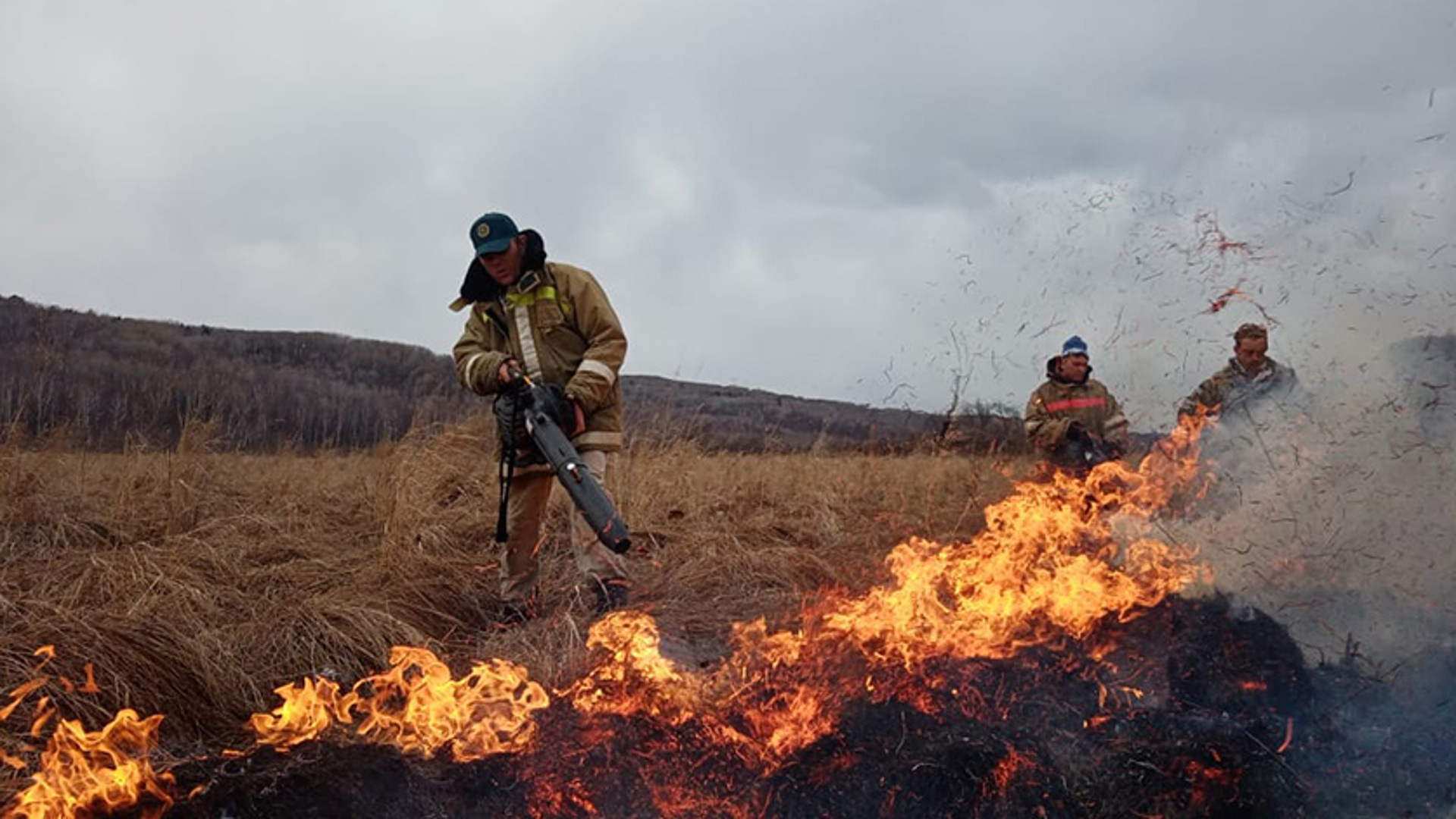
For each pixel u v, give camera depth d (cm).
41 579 476
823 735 293
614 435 512
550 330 500
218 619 459
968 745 287
